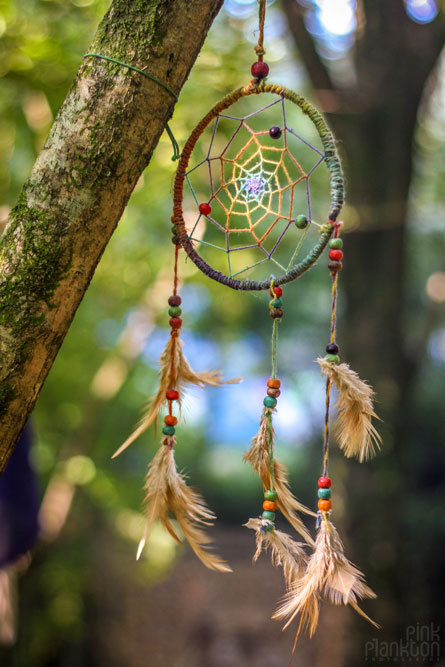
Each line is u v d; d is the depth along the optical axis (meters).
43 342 1.15
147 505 1.36
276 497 1.27
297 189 4.13
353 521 4.01
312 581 1.17
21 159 3.14
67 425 4.73
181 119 2.95
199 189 3.37
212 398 11.09
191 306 6.44
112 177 1.13
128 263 4.53
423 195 6.10
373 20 3.80
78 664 4.81
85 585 4.88
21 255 1.12
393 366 4.08
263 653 5.96
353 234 4.07
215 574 7.89
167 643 6.05
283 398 10.27
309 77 3.64
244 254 4.15
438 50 3.82
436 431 6.95
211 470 10.50
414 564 5.49
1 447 1.17
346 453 1.23
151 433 5.85
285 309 8.55
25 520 2.41
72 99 1.13
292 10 3.43
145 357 5.66
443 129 5.28
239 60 2.99
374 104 3.81
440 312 6.11
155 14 1.12
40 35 2.60
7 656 3.80
